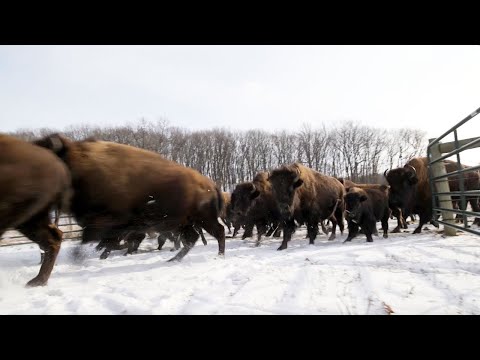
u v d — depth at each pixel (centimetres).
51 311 321
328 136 6962
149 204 536
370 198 1024
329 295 359
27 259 804
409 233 1113
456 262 496
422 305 313
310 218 961
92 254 712
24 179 377
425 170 1043
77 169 467
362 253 646
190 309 321
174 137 4556
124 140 3419
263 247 927
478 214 574
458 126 676
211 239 1215
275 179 856
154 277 485
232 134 6391
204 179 664
